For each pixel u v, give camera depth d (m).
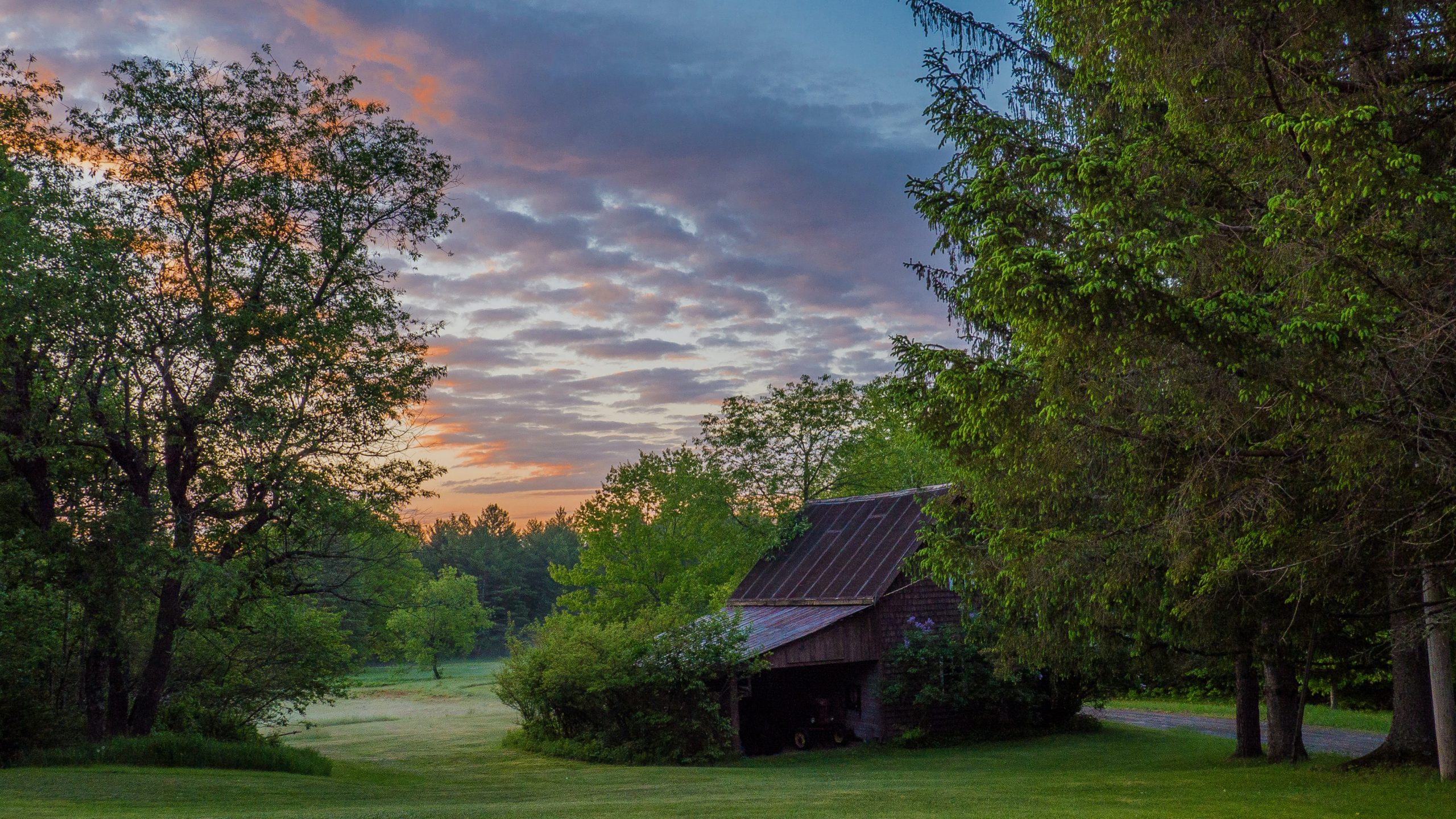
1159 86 10.98
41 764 18.36
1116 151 12.27
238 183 21.55
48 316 18.77
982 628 26.97
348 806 13.71
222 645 23.81
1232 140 10.91
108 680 21.95
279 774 19.83
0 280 17.89
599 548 45.97
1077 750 26.64
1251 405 10.68
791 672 32.66
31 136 20.75
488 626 85.75
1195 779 16.56
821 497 47.75
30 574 19.47
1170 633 17.33
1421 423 9.77
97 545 20.20
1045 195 12.91
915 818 11.16
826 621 30.17
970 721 30.56
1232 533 11.95
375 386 22.36
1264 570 12.76
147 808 12.52
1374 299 9.71
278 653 24.11
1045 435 12.34
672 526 46.75
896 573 31.02
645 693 28.48
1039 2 12.59
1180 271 11.62
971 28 16.75
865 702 31.08
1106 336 9.98
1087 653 18.41
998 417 11.77
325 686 25.03
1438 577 12.68
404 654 80.00
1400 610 14.28
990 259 10.36
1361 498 10.74
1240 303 9.59
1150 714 35.69
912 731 29.45
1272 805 12.39
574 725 30.92
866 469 50.53
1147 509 13.10
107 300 19.41
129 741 19.80
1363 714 31.84
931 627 31.23
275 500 22.89
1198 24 10.31
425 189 24.19
